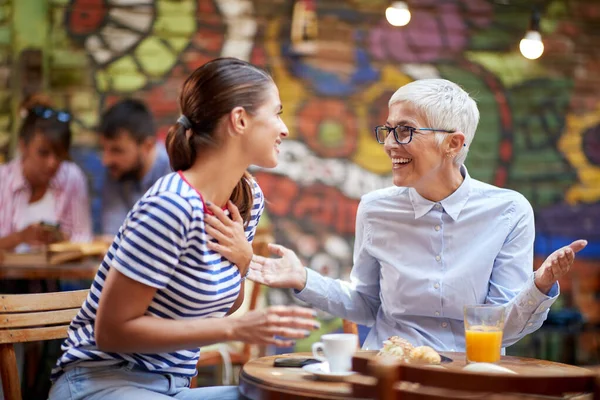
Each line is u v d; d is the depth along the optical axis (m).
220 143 1.44
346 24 3.98
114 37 3.79
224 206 1.50
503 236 1.82
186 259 1.38
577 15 4.23
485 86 4.12
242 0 3.90
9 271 2.90
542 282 1.60
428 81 1.82
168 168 3.52
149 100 3.81
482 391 1.04
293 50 3.92
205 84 1.44
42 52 3.73
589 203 4.20
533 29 3.62
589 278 4.14
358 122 3.98
